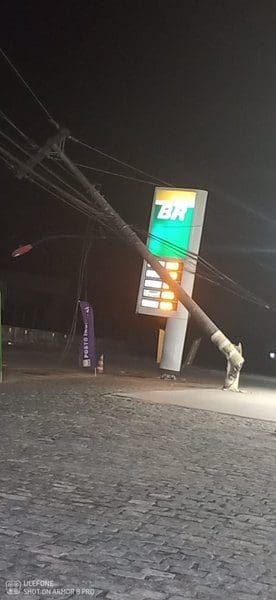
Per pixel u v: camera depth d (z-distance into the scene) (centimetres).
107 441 1133
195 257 2688
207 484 878
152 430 1302
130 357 4359
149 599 493
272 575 564
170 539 636
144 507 739
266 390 2794
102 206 2361
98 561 560
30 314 5522
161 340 3275
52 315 5638
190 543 630
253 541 654
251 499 818
